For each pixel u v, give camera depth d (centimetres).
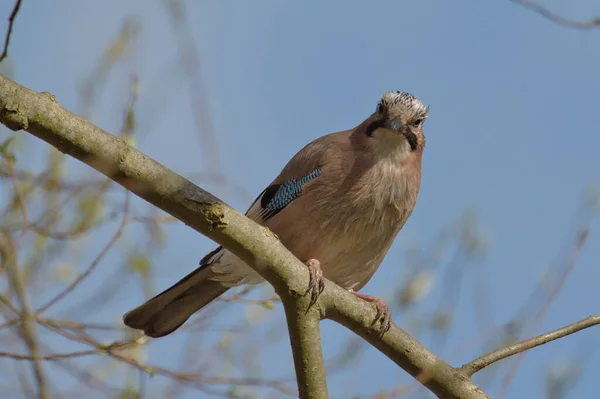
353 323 843
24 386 1050
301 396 803
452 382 833
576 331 855
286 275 788
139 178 705
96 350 961
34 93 668
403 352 847
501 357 844
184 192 724
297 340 807
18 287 1063
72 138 677
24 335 1038
